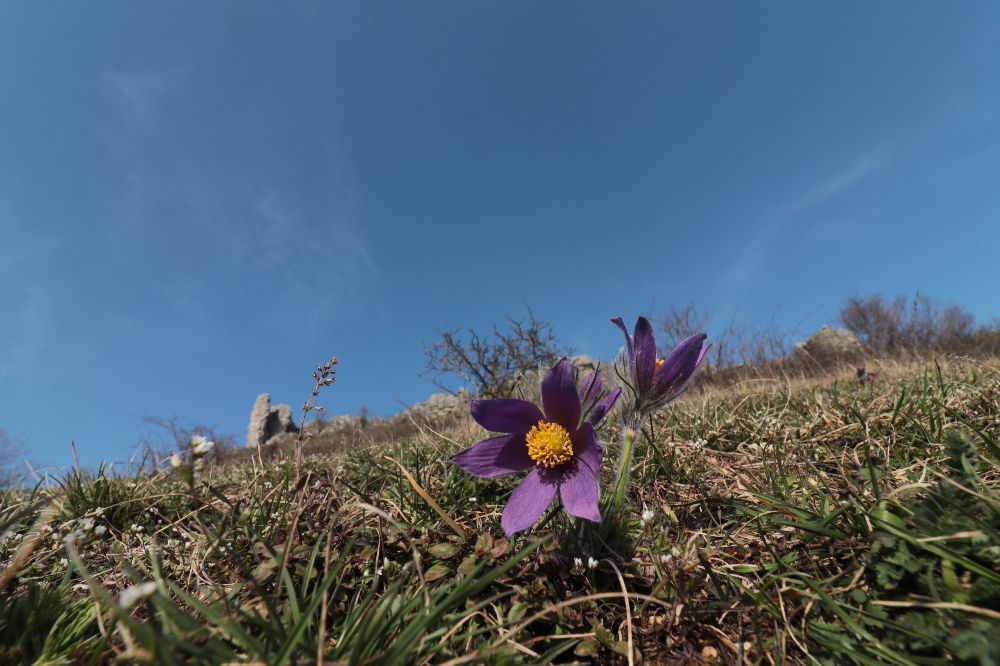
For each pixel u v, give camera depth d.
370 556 0.19
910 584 0.14
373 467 0.33
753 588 0.17
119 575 0.20
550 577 0.17
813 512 0.19
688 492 0.25
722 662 0.14
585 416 0.17
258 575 0.16
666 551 0.18
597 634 0.15
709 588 0.17
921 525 0.14
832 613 0.15
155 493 0.31
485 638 0.15
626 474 0.18
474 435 0.41
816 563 0.17
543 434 0.17
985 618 0.12
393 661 0.11
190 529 0.25
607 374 0.22
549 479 0.17
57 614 0.16
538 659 0.14
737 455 0.29
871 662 0.12
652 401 0.18
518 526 0.16
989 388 0.32
